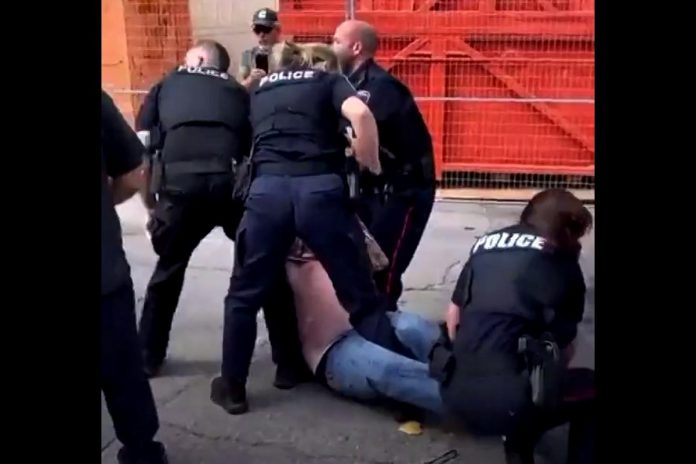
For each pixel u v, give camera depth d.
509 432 2.98
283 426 3.54
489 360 2.97
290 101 3.47
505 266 3.01
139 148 2.97
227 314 3.59
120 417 2.90
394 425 3.55
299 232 3.49
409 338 3.81
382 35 7.65
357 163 3.68
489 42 7.58
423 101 7.70
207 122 3.78
